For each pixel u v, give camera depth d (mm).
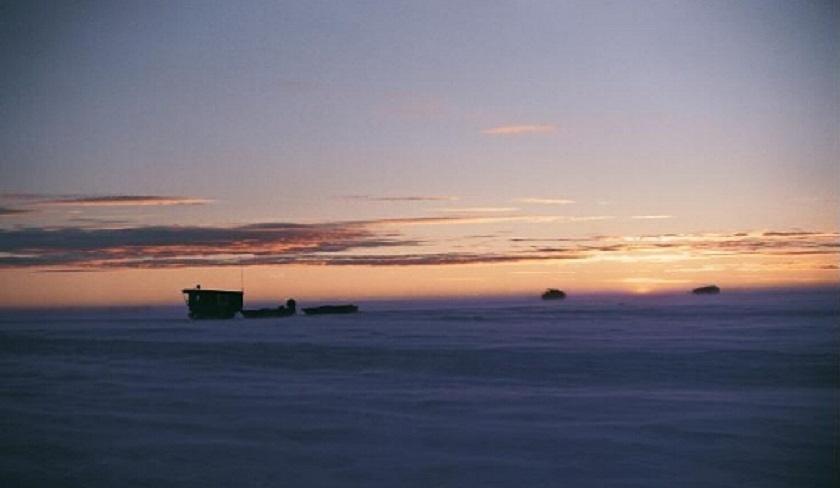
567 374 20562
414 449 12055
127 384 19453
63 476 10836
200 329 42750
